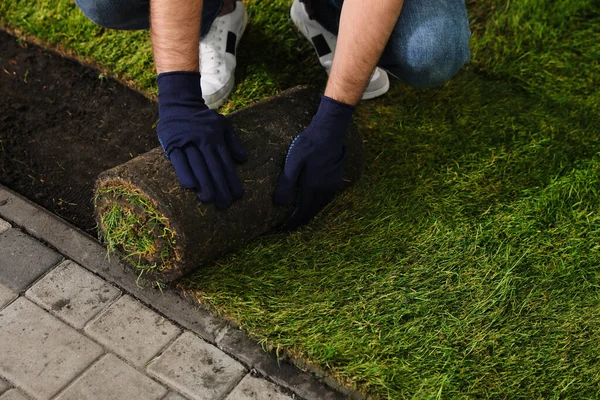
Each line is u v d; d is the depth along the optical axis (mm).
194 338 1987
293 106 2252
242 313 2023
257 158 2086
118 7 2311
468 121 2672
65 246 2195
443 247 2232
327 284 2121
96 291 2084
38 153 2553
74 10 2984
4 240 2197
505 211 2357
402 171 2475
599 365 1947
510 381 1907
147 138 2625
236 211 2037
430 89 2789
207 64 2621
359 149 2324
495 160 2525
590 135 2641
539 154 2555
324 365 1918
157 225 1979
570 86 2850
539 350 1980
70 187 2455
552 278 2162
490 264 2189
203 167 1952
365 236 2264
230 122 2141
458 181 2449
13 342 1931
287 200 2105
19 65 2873
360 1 1933
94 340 1961
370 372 1899
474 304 2082
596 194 2410
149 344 1961
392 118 2670
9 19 2982
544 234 2289
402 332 2006
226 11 2713
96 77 2842
